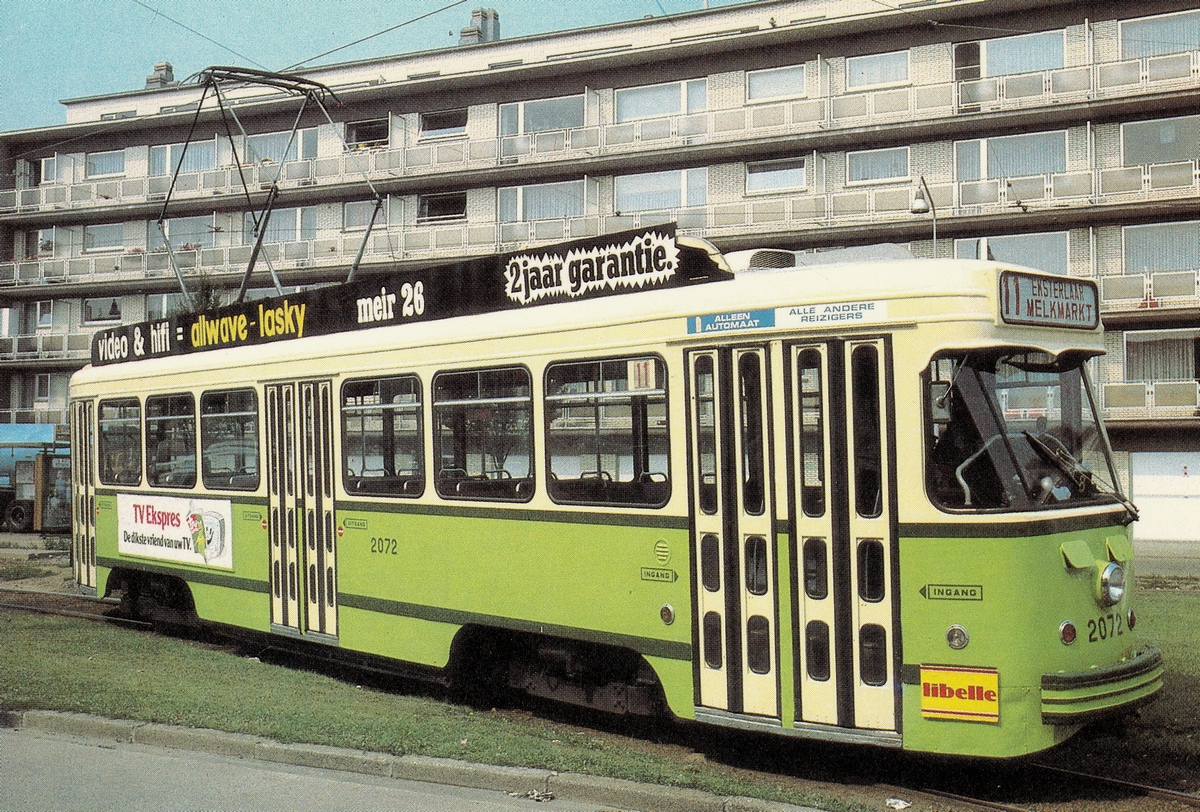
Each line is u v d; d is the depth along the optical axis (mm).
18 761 6742
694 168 31453
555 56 32688
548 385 7660
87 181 40969
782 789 5844
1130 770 6383
